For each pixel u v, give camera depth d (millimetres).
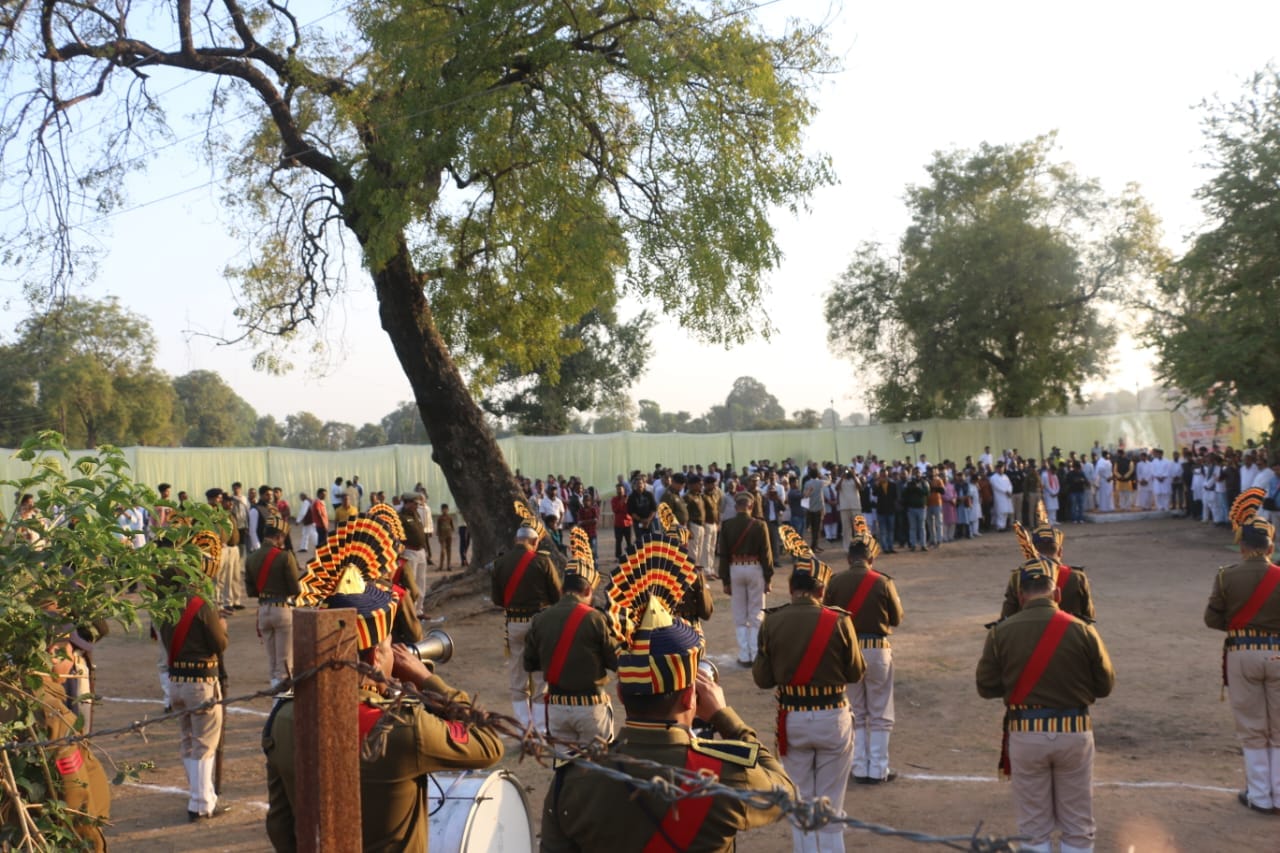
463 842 4629
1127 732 9555
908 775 8633
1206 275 26219
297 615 3221
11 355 44219
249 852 7312
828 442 38625
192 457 31297
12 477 25547
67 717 4996
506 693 12289
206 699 8008
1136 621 15023
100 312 46562
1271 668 7297
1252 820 7262
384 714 3414
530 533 10555
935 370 39250
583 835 3240
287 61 16297
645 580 3385
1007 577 20547
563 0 15930
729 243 15969
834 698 6613
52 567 4379
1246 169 25016
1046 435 39531
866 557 8578
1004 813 7551
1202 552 22906
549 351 20094
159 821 8023
